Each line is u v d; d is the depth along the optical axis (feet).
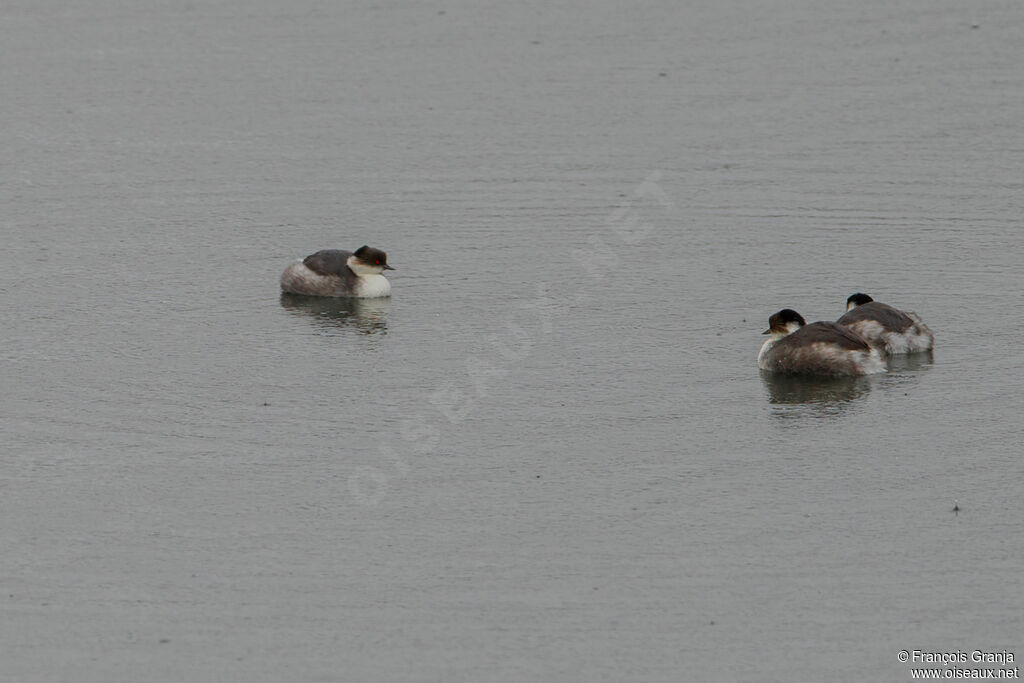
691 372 84.38
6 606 62.08
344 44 156.56
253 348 88.33
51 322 91.91
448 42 156.87
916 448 74.54
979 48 151.74
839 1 170.81
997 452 73.92
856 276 98.22
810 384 82.64
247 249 105.40
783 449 74.79
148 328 91.20
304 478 72.54
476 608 61.87
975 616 60.95
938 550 65.57
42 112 136.56
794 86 140.87
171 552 66.08
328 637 60.13
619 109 135.54
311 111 136.26
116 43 157.89
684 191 115.96
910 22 161.68
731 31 159.63
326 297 96.63
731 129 129.90
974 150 123.75
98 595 62.95
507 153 125.08
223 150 126.93
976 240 104.22
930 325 90.02
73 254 104.12
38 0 176.04
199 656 58.90
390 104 137.90
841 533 66.90
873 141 126.41
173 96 140.97
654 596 62.49
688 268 100.63
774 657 58.59
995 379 82.38
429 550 66.18
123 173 121.70
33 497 70.69
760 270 99.86
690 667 58.03
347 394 81.87
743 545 66.08
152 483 72.02
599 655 58.80
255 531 67.82
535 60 150.20
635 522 68.13
